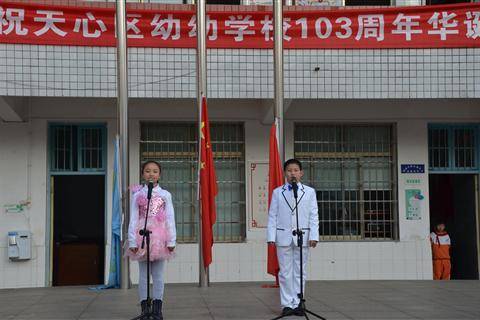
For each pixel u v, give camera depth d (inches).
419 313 335.3
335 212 520.7
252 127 511.8
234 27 459.8
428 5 507.5
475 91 467.5
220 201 515.2
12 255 478.9
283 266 319.3
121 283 426.6
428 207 516.7
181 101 505.4
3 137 490.0
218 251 499.8
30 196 490.6
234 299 381.1
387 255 509.7
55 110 494.9
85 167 505.4
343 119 515.2
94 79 446.3
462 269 550.9
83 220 513.0
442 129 532.4
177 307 351.3
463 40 467.2
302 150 520.4
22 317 325.4
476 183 528.1
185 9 467.5
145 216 294.0
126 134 416.2
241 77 459.2
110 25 447.8
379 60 464.8
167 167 512.1
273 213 323.3
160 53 454.0
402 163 517.0
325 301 378.3
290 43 460.4
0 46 435.8
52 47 442.6
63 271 506.6
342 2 506.3
